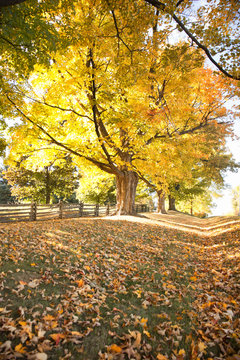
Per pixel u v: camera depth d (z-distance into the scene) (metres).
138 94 9.62
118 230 9.12
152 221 14.02
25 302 3.18
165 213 26.89
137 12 5.14
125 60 6.66
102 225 9.66
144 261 6.11
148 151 11.86
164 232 11.02
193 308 3.84
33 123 9.38
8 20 4.10
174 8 4.67
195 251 8.39
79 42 6.40
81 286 3.97
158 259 6.58
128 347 2.66
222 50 5.19
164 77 8.14
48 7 4.82
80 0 6.25
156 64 7.61
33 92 9.27
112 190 31.72
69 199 41.06
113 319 3.22
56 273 4.29
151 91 9.29
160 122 11.02
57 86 8.51
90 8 6.06
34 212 13.22
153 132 11.16
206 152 18.94
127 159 14.45
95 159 13.52
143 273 5.24
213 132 15.16
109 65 8.11
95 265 5.08
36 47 4.80
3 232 6.37
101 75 8.04
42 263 4.60
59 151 12.94
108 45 6.62
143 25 5.46
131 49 6.30
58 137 11.77
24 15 4.56
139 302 3.87
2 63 5.89
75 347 2.57
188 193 30.00
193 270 6.04
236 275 5.20
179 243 9.28
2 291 3.31
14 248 5.00
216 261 6.76
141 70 6.61
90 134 11.59
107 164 13.41
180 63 5.95
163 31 6.02
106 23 6.76
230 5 5.10
